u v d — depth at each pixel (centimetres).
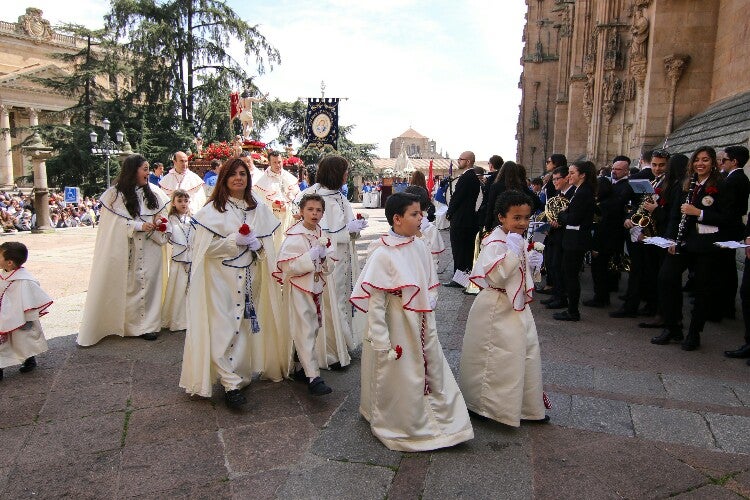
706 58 1110
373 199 3328
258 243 387
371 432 334
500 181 645
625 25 1529
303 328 384
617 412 364
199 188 745
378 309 304
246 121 1415
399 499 265
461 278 747
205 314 372
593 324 582
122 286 524
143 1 3094
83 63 3550
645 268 606
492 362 340
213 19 3166
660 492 272
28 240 1465
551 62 3117
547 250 743
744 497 268
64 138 3192
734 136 827
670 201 564
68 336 543
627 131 1523
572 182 584
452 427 317
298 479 283
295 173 1280
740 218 477
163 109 3162
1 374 424
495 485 277
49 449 316
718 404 377
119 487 277
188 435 332
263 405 377
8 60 4888
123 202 516
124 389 405
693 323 492
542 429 341
